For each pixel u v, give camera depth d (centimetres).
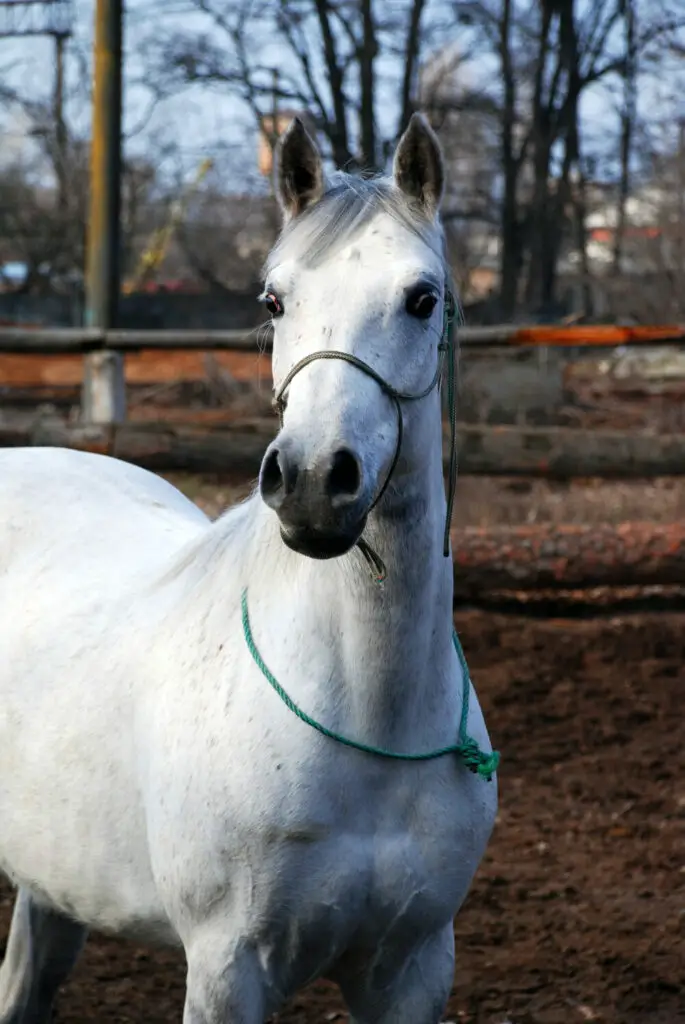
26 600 386
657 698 845
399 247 290
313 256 289
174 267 4581
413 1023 322
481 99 3312
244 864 303
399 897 309
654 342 980
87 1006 465
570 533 962
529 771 724
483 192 3544
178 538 407
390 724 304
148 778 323
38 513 410
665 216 3055
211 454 977
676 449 983
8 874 381
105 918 346
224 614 330
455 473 320
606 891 571
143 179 3941
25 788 355
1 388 2447
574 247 3816
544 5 3300
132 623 355
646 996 479
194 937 312
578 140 3456
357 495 267
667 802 680
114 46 1466
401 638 299
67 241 3738
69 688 354
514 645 929
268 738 303
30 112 3688
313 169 309
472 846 319
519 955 511
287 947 309
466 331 990
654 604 1005
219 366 2278
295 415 274
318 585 305
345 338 281
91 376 1295
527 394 1873
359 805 305
